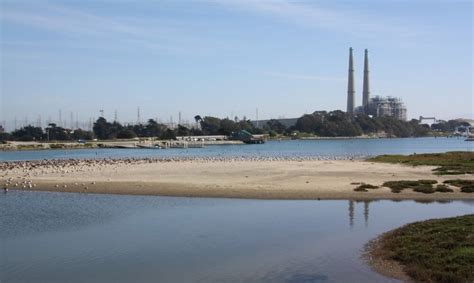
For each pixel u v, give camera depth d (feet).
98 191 139.13
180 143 642.22
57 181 162.30
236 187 140.36
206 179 161.99
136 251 70.64
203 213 102.63
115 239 78.59
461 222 78.54
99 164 253.03
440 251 61.87
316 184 145.18
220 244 74.13
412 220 92.99
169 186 144.15
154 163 261.03
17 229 87.35
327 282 55.21
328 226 87.15
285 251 69.15
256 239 77.10
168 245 73.97
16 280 58.08
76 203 118.73
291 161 273.75
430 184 143.54
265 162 264.31
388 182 146.61
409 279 55.16
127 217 98.63
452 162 228.02
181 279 57.52
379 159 272.31
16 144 653.30
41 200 124.47
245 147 617.62
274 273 58.95
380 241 72.79
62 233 83.66
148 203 117.70
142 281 57.11
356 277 56.59
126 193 134.62
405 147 580.30
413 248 64.85
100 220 95.66
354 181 152.25
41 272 61.05
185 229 85.71
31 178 176.14
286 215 99.25
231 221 92.94
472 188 133.39
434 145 645.92
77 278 58.54
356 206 111.24
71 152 519.60
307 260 64.18
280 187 139.54
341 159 293.23
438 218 90.99
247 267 61.72
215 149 555.69
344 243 73.36
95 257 67.72
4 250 72.23
